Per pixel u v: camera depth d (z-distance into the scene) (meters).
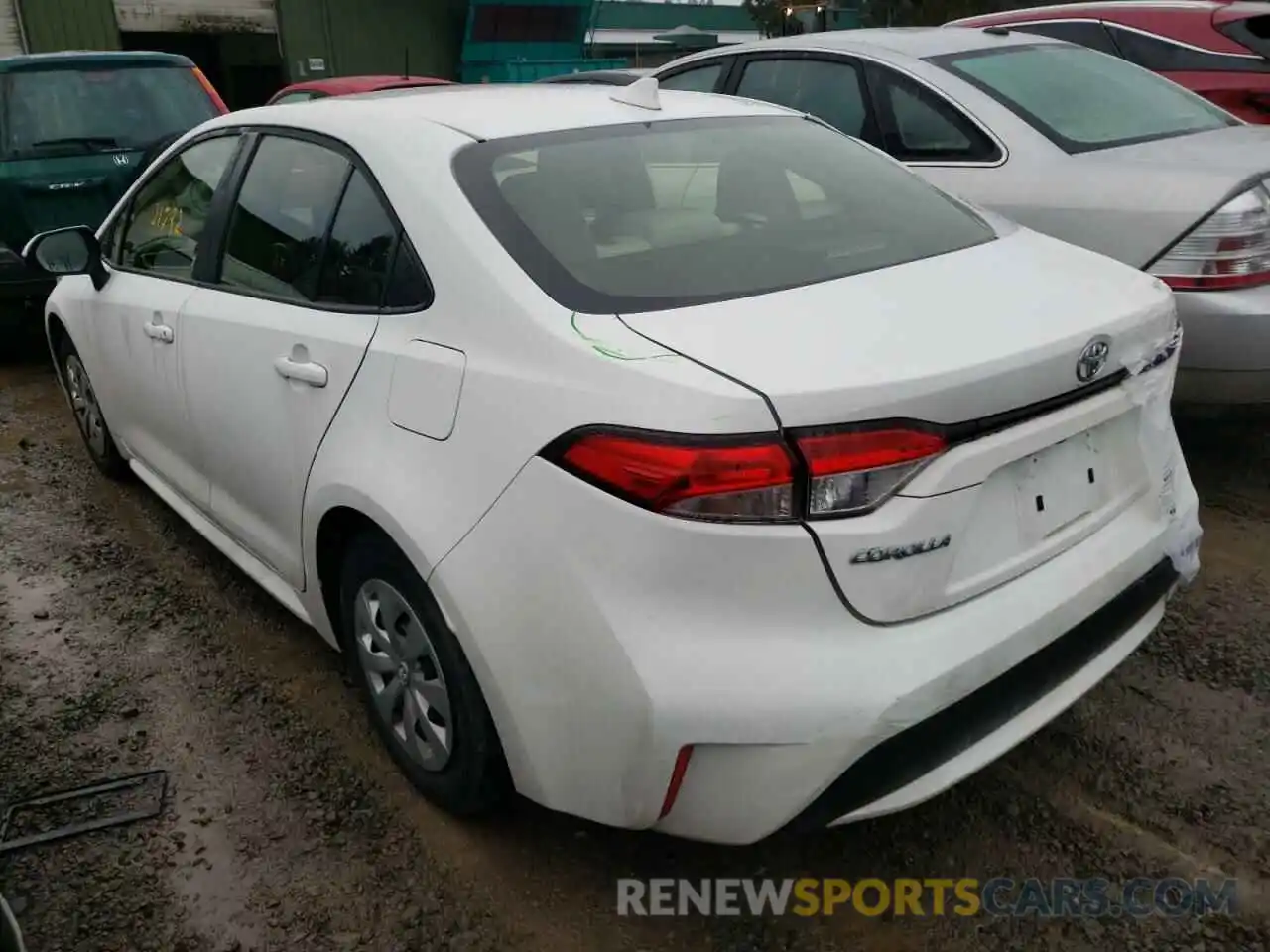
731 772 1.91
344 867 2.45
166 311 3.37
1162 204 3.74
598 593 1.93
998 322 2.12
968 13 18.77
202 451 3.32
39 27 16.73
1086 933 2.22
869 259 2.47
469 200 2.38
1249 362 3.69
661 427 1.86
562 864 2.44
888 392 1.86
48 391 6.23
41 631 3.48
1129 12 6.26
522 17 20.53
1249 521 3.89
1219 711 2.87
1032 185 4.10
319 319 2.64
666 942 2.23
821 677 1.86
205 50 19.11
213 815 2.62
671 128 2.83
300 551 2.84
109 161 6.57
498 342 2.16
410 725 2.54
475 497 2.13
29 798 2.70
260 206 3.04
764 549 1.83
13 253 6.15
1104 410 2.21
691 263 2.34
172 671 3.24
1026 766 2.70
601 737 1.98
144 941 2.26
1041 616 2.09
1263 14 5.91
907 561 1.90
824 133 3.13
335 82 10.56
